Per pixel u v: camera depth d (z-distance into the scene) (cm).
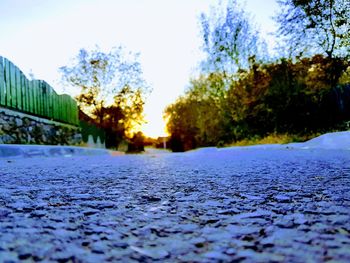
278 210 117
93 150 1092
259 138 1434
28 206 130
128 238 84
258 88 1385
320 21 989
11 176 263
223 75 1603
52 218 108
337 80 1074
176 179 231
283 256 68
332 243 76
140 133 2578
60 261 66
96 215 113
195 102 2266
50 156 768
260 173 260
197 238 83
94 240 82
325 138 827
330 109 1080
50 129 1081
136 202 140
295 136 1188
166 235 87
